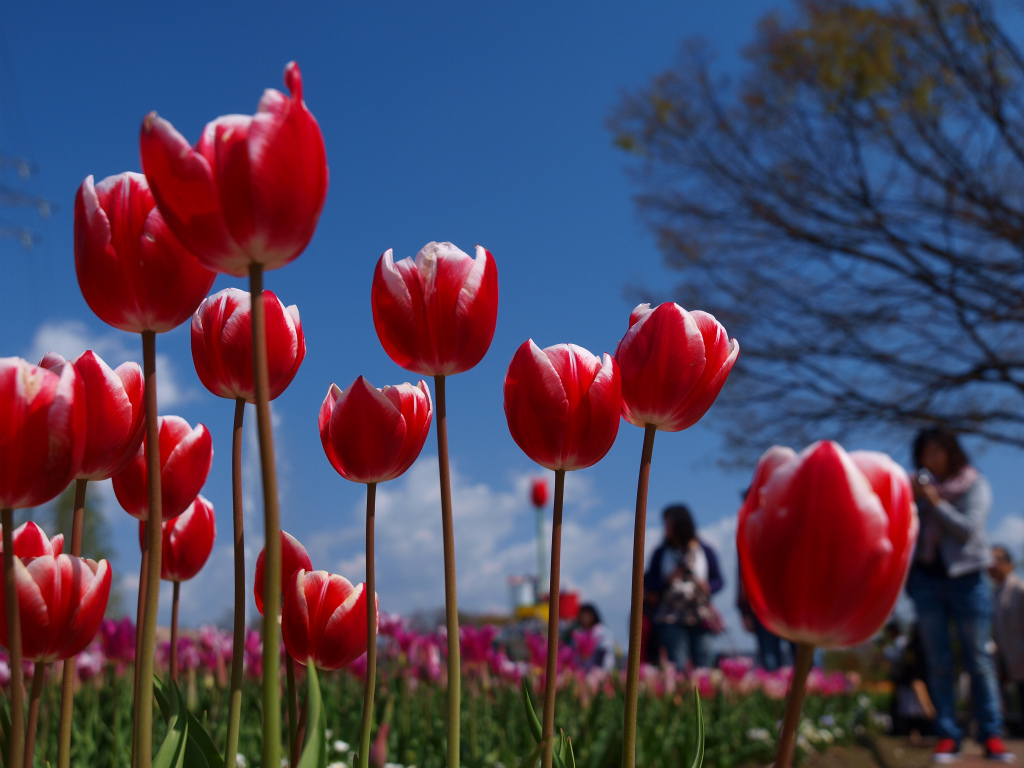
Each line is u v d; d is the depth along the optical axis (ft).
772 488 2.01
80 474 2.93
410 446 3.42
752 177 40.70
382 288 3.12
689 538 20.47
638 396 3.21
